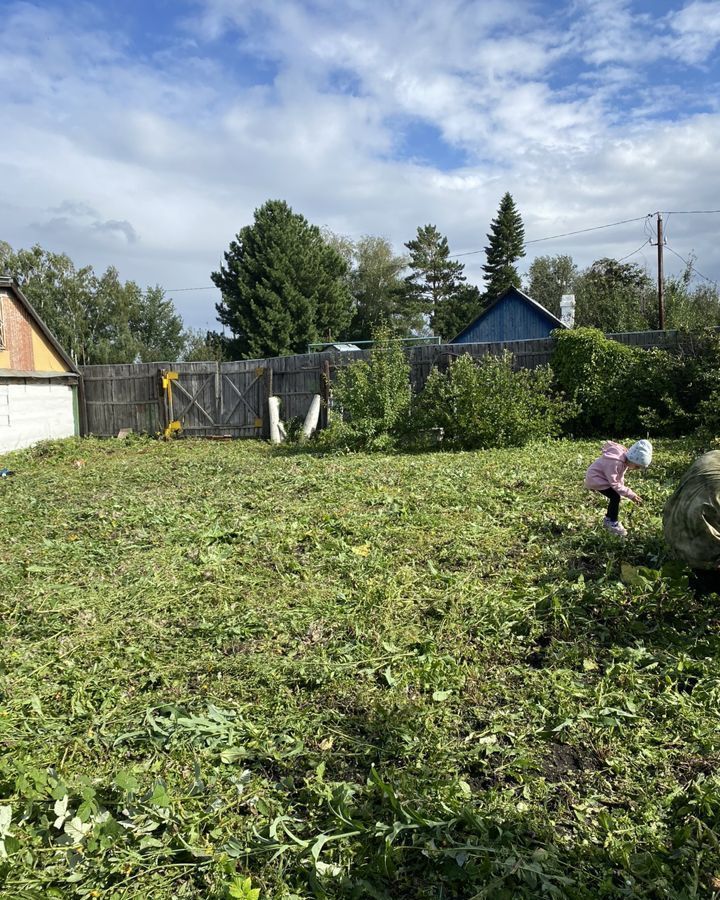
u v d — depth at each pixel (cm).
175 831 252
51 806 267
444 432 1243
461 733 315
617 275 4138
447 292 6131
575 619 421
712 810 252
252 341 4303
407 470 922
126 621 459
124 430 1783
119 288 5744
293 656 398
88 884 229
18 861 236
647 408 1194
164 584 523
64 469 1235
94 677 381
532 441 1182
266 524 667
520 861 228
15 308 1597
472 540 582
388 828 246
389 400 1259
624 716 316
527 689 348
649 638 395
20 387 1594
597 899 214
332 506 733
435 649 394
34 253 5362
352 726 323
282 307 4334
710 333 1237
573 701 335
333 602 471
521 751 296
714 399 1091
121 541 644
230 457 1259
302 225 4738
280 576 530
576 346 1282
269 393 1605
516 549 563
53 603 495
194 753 303
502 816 254
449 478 849
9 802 269
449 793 265
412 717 323
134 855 239
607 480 564
